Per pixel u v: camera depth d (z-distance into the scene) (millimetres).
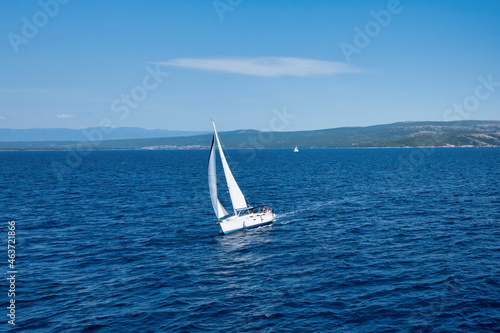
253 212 47000
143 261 33438
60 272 30719
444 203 57781
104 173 132875
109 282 28531
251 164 178750
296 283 27484
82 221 50156
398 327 20719
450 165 141750
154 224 48406
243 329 21125
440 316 21703
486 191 69438
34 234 43156
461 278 26812
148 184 96312
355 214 51906
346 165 161750
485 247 34250
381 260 31688
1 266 32188
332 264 31172
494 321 20906
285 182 94688
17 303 24906
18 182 100312
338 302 24062
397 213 51438
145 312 23453
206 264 32469
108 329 21453
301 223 47531
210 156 41969
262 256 34344
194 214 55219
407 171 120500
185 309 23797
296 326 21297
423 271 28641
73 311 23734
